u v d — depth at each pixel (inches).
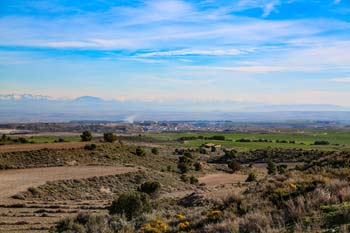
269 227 386.9
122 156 3299.7
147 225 581.0
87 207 1449.3
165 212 798.5
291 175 875.4
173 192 2169.0
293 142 6289.4
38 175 2263.8
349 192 465.1
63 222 735.7
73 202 1657.2
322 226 366.3
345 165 1208.8
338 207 418.0
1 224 1038.4
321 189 502.0
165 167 3351.4
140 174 2481.5
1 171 2406.5
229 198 629.6
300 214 415.2
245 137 7815.0
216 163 4360.2
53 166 2640.3
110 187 2198.6
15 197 1684.3
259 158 4301.2
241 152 4778.5
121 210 868.6
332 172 780.0
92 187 2119.8
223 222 452.1
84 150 3184.1
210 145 5831.7
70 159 2856.8
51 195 1854.1
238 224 429.1
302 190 543.2
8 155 2746.1
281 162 3912.4
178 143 6437.0
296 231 355.6
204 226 478.3
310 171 932.0
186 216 624.7
